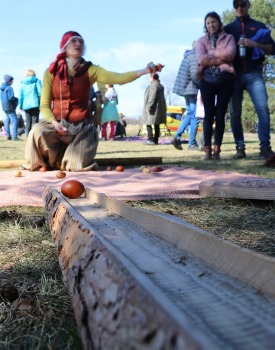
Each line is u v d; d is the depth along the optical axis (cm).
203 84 802
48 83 648
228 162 764
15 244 268
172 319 79
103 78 650
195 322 92
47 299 183
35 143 641
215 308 101
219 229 302
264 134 793
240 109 823
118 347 92
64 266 174
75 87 640
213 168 673
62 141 655
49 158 655
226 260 134
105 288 113
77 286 139
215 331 87
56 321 163
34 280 208
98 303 113
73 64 641
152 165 754
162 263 144
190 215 347
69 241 183
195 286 118
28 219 329
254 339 82
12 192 428
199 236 154
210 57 770
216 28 764
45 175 576
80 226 177
